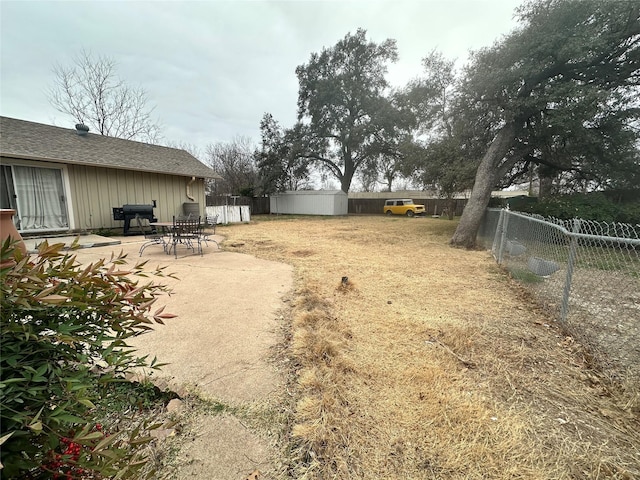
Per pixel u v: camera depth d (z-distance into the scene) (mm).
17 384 769
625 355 2201
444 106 10828
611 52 6613
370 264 5316
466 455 1315
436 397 1707
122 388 1597
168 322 2754
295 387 1813
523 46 6520
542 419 1545
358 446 1374
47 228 7465
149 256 5852
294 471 1254
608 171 7977
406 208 21125
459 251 6840
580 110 6234
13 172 6902
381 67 21344
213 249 6777
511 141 7617
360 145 21938
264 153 21734
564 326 2695
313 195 21797
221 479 1211
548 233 4074
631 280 3961
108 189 8703
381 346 2312
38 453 756
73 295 884
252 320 2834
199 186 11609
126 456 873
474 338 2463
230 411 1609
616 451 1347
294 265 5191
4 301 752
